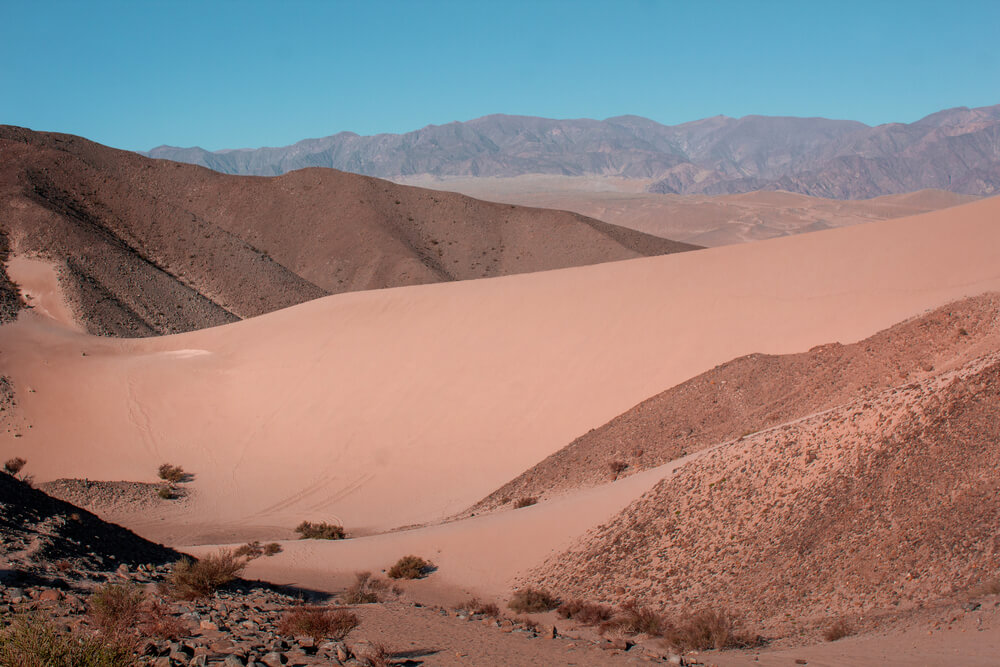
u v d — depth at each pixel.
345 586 21.58
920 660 10.66
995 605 12.55
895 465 17.23
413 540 24.91
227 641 9.94
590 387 41.38
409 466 40.25
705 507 20.03
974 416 17.23
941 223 44.91
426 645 11.59
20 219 92.75
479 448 40.00
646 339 43.34
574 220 149.88
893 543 15.53
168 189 143.12
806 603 15.39
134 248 107.56
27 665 7.41
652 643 14.59
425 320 52.03
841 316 39.09
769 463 19.97
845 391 28.30
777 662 11.49
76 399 49.81
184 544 31.86
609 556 20.33
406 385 46.59
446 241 143.75
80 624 9.86
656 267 50.81
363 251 133.12
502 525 24.09
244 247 115.62
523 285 53.22
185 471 43.50
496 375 44.88
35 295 79.88
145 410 49.12
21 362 53.00
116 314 80.31
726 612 15.94
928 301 36.56
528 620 16.70
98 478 42.44
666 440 30.38
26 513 16.14
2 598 10.84
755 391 31.20
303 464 42.78
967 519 15.09
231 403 49.31
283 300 105.44
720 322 42.47
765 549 17.47
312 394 48.34
